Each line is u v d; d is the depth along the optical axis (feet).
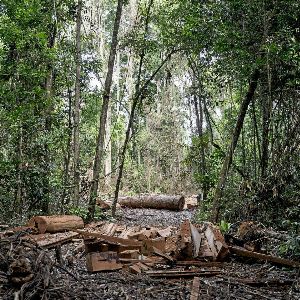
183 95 90.89
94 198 42.83
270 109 35.63
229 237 25.98
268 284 19.56
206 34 38.04
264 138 38.45
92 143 57.77
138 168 93.66
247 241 26.43
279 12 34.24
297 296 17.78
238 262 24.16
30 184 40.29
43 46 39.88
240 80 38.58
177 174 89.35
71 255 24.54
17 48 38.19
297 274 20.71
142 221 49.26
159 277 20.49
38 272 15.66
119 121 93.61
